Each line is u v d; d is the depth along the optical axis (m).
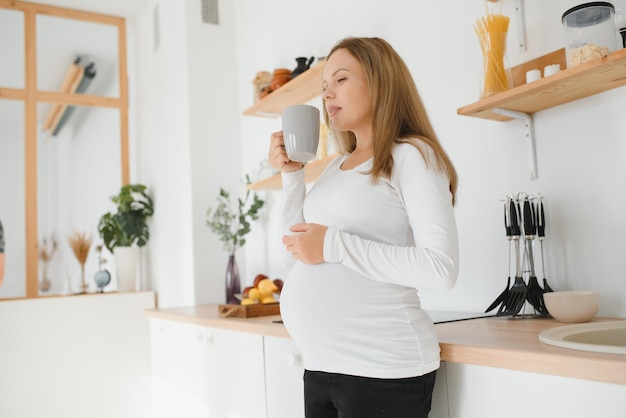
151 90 4.13
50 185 4.21
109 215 4.13
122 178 4.51
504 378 1.06
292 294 1.15
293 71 2.71
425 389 1.07
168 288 3.72
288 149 1.29
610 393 0.89
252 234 3.33
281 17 3.08
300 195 1.39
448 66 1.99
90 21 4.49
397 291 1.07
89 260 4.28
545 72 1.51
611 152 1.49
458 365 1.16
